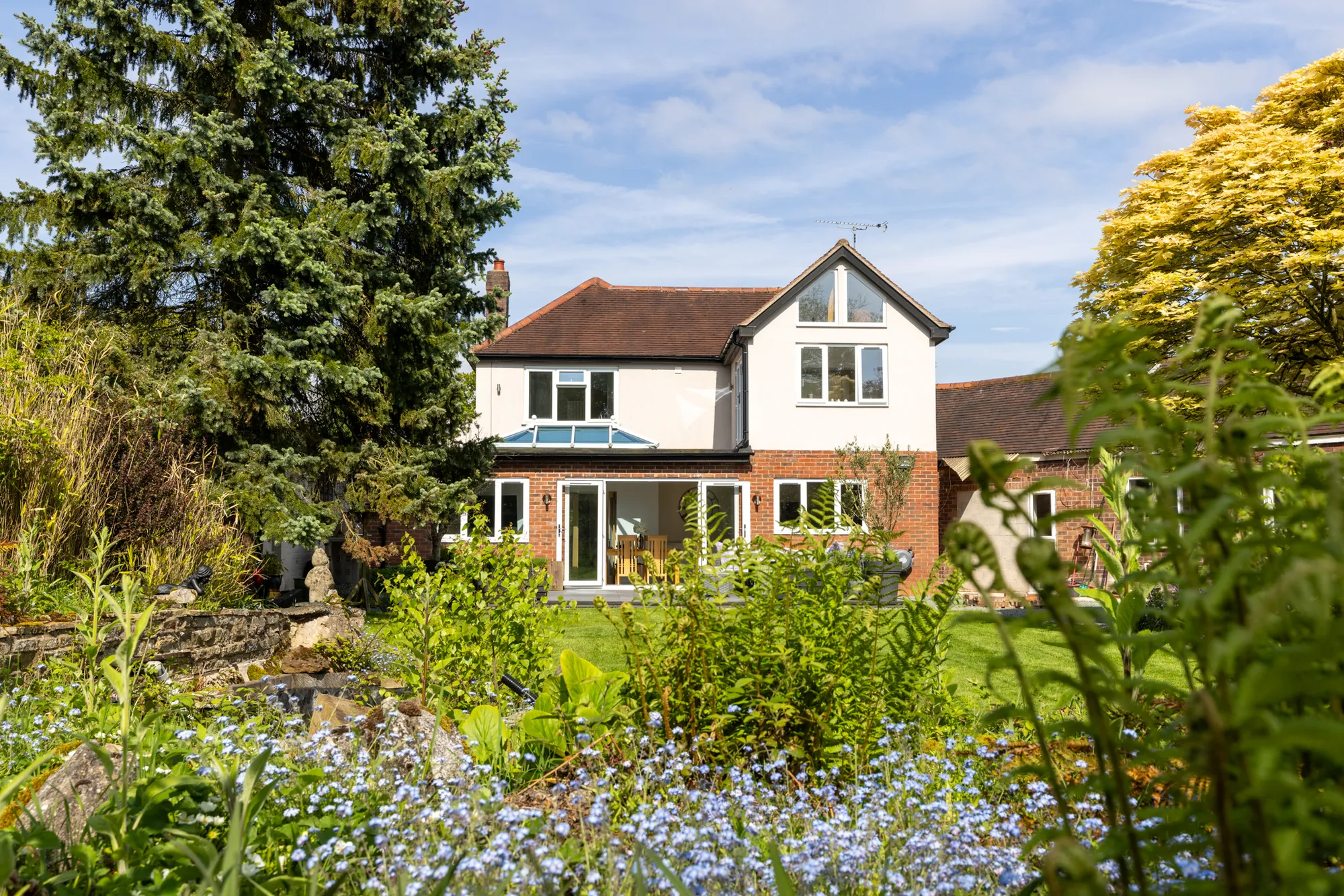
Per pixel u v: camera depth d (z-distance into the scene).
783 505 21.48
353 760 3.10
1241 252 13.37
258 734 3.21
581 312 25.78
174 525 8.38
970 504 22.47
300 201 14.14
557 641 9.41
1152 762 0.91
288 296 12.68
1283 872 0.70
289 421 13.26
